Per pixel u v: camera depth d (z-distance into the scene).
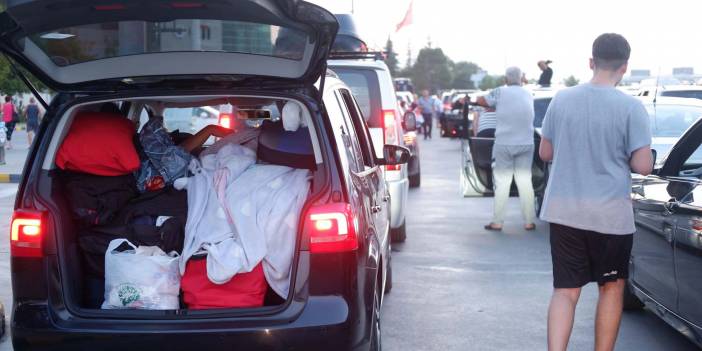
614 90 4.77
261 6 3.72
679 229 5.07
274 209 4.21
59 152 4.36
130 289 4.18
